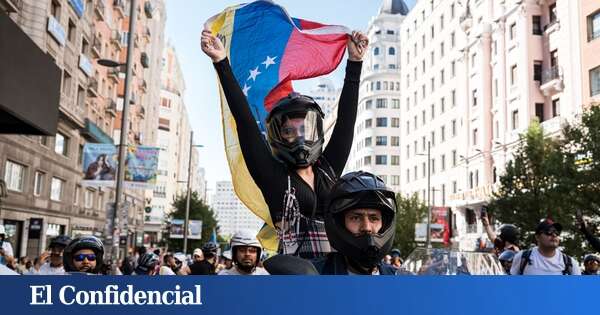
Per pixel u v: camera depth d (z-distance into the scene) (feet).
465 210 138.21
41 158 82.58
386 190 5.28
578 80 95.20
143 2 166.40
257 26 9.16
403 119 195.72
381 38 278.87
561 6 101.30
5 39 27.48
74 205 102.37
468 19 138.92
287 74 9.08
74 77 96.89
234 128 8.95
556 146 62.34
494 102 126.11
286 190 7.54
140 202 178.50
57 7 85.35
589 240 20.43
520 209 64.44
